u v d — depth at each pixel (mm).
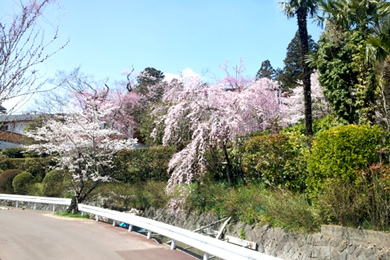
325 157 7996
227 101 11570
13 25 5121
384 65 9875
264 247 8875
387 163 7695
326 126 13094
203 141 11469
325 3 13148
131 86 25359
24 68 5285
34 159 22969
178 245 10672
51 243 8961
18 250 8148
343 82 11844
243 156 11500
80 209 14734
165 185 14047
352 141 7629
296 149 10289
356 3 12328
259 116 12578
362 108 11094
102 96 23266
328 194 7660
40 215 14797
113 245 9000
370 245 6594
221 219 10734
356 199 7289
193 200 12031
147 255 8094
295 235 8172
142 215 14172
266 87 12516
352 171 7480
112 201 16078
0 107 5523
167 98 14078
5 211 16156
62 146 15586
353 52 11898
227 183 12117
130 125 23141
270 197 9570
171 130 12516
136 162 16844
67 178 18641
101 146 15820
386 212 6781
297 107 17500
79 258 7559
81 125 15766
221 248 7422
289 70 31578
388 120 9078
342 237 7137
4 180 21219
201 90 11664
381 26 11539
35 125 22719
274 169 10391
